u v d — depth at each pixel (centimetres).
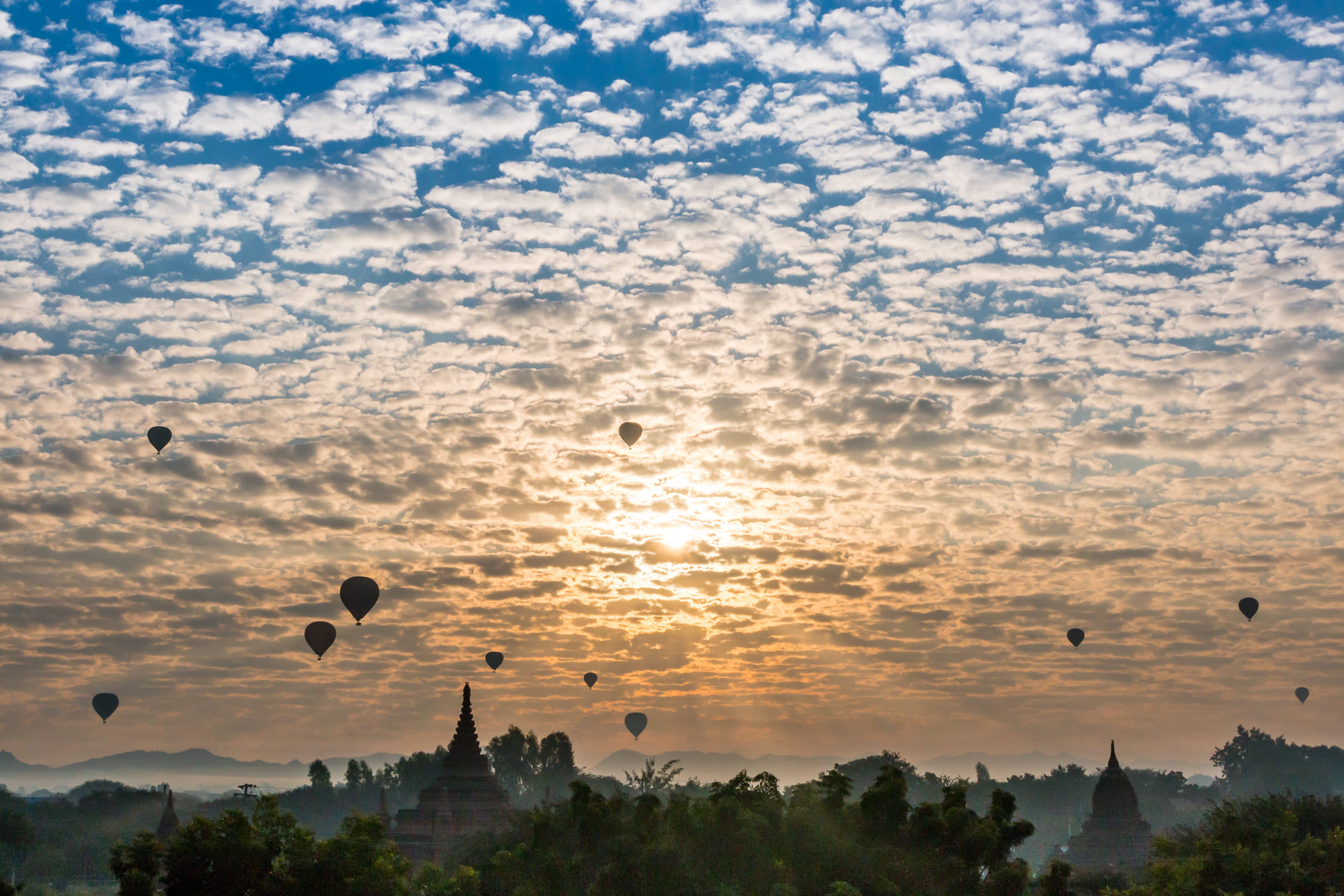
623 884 5497
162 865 5197
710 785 6738
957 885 5834
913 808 6500
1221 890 5453
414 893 5853
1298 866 5456
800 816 6138
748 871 5762
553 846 6006
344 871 5147
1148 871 6781
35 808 18188
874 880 5734
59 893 13750
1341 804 7169
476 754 10644
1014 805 6397
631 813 6266
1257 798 7256
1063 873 6134
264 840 5250
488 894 5800
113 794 18912
